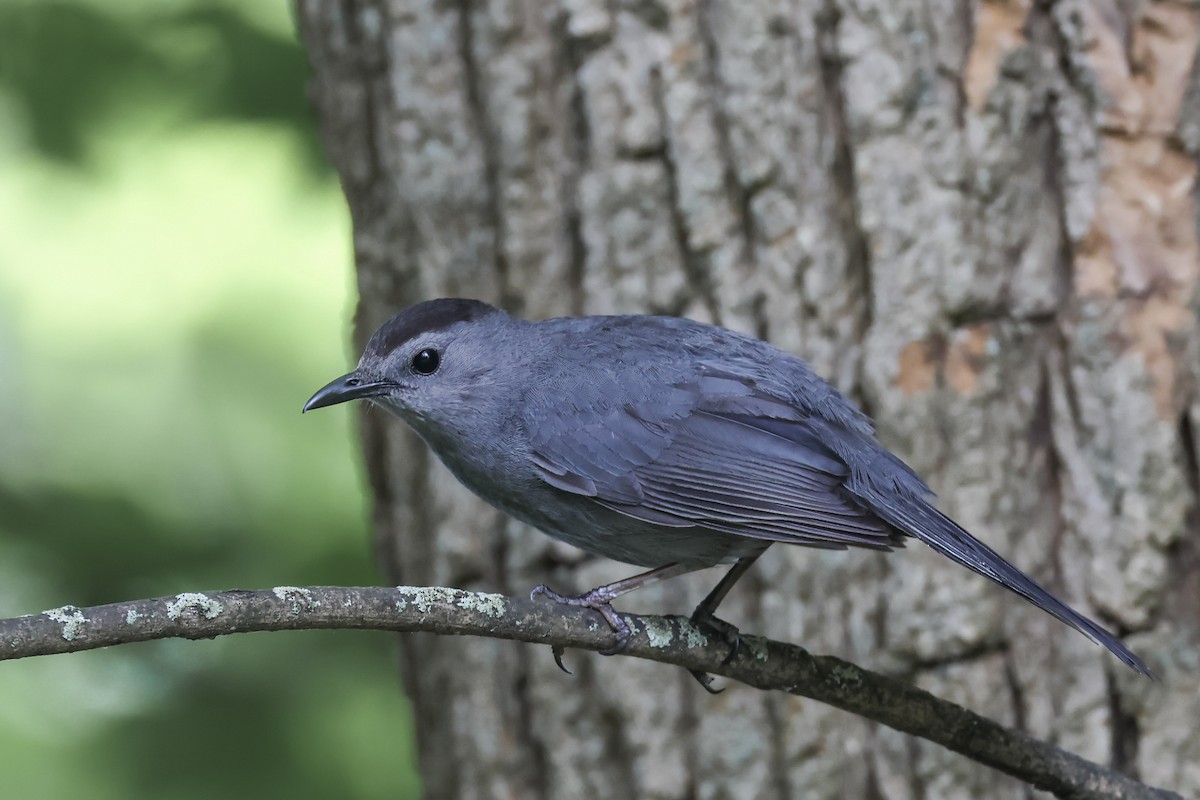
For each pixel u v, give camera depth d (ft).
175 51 47.80
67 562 48.32
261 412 48.88
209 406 48.83
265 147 49.26
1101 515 32.73
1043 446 33.32
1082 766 27.17
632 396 30.89
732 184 34.01
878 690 26.53
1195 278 32.99
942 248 33.12
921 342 33.09
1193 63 33.30
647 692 33.83
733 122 33.88
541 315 35.01
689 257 34.17
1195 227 33.19
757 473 29.81
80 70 47.73
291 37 47.62
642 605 34.19
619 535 31.32
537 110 35.09
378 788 45.65
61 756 44.42
